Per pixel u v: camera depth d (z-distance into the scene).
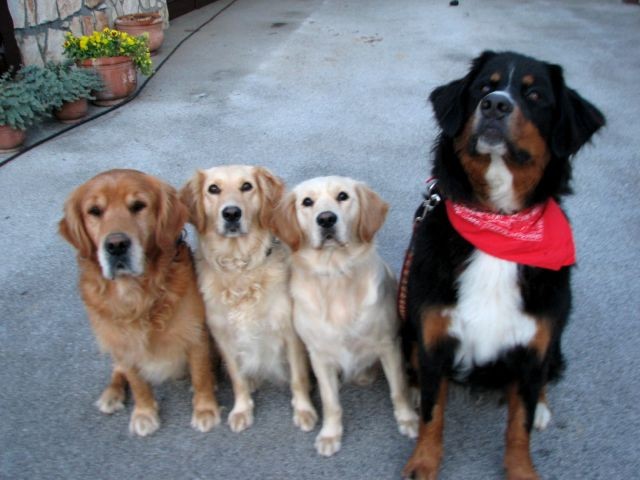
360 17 6.10
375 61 4.57
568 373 1.80
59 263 2.36
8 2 3.52
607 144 3.11
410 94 3.88
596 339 1.91
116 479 1.58
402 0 7.03
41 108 3.21
